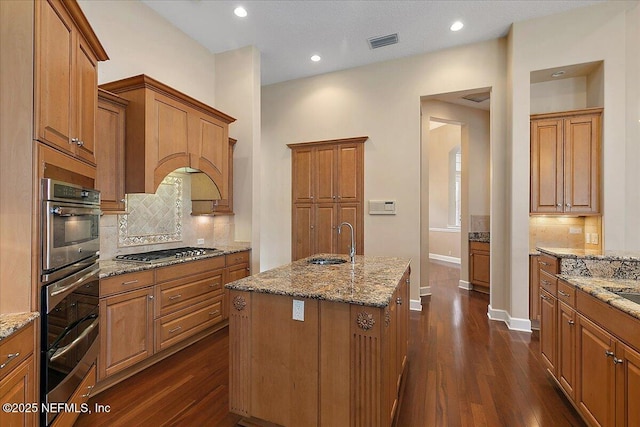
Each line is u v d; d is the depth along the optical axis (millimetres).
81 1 2670
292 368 1731
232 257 3590
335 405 1628
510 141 3617
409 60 4297
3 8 1394
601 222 3291
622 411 1454
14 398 1245
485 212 5469
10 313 1371
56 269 1528
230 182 3998
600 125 3293
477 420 1941
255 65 4055
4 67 1395
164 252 3244
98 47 2021
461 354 2881
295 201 5012
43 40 1449
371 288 1788
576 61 3309
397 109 4375
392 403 1814
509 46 3652
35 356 1396
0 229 1370
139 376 2445
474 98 5023
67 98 1674
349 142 4648
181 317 2881
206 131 3367
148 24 3283
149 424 1884
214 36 3805
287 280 2002
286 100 5090
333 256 3143
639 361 1337
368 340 1553
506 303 3762
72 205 1682
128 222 3068
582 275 2160
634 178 3178
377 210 4449
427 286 5027
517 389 2291
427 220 5055
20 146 1396
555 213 3453
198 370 2549
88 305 1896
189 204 3771
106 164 2555
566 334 2061
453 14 3369
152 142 2727
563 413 2010
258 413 1815
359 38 3850
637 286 1837
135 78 2627
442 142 8516
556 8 3287
